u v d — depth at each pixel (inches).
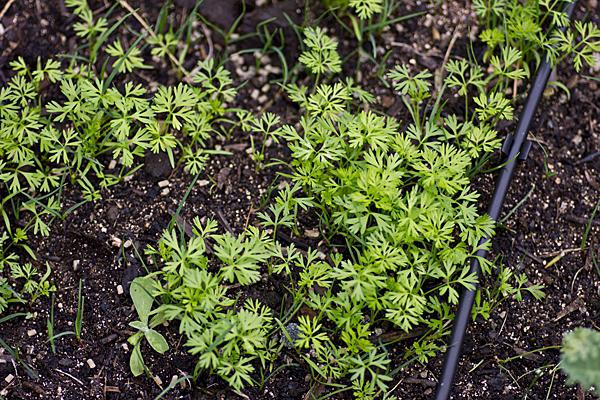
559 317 121.7
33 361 114.4
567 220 129.0
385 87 136.5
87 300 119.2
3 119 122.3
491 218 122.3
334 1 138.4
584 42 128.4
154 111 121.1
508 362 118.4
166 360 115.6
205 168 129.6
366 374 115.9
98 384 113.7
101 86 121.1
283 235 124.8
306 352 116.7
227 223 125.3
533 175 131.2
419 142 120.4
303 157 117.0
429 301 120.6
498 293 120.0
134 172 128.1
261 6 140.8
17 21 138.7
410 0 142.8
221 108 129.3
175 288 114.7
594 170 133.3
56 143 128.6
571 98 138.0
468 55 138.3
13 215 124.6
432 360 117.3
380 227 111.7
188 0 142.0
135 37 139.6
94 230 123.5
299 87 137.1
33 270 117.9
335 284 121.4
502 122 133.3
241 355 114.7
